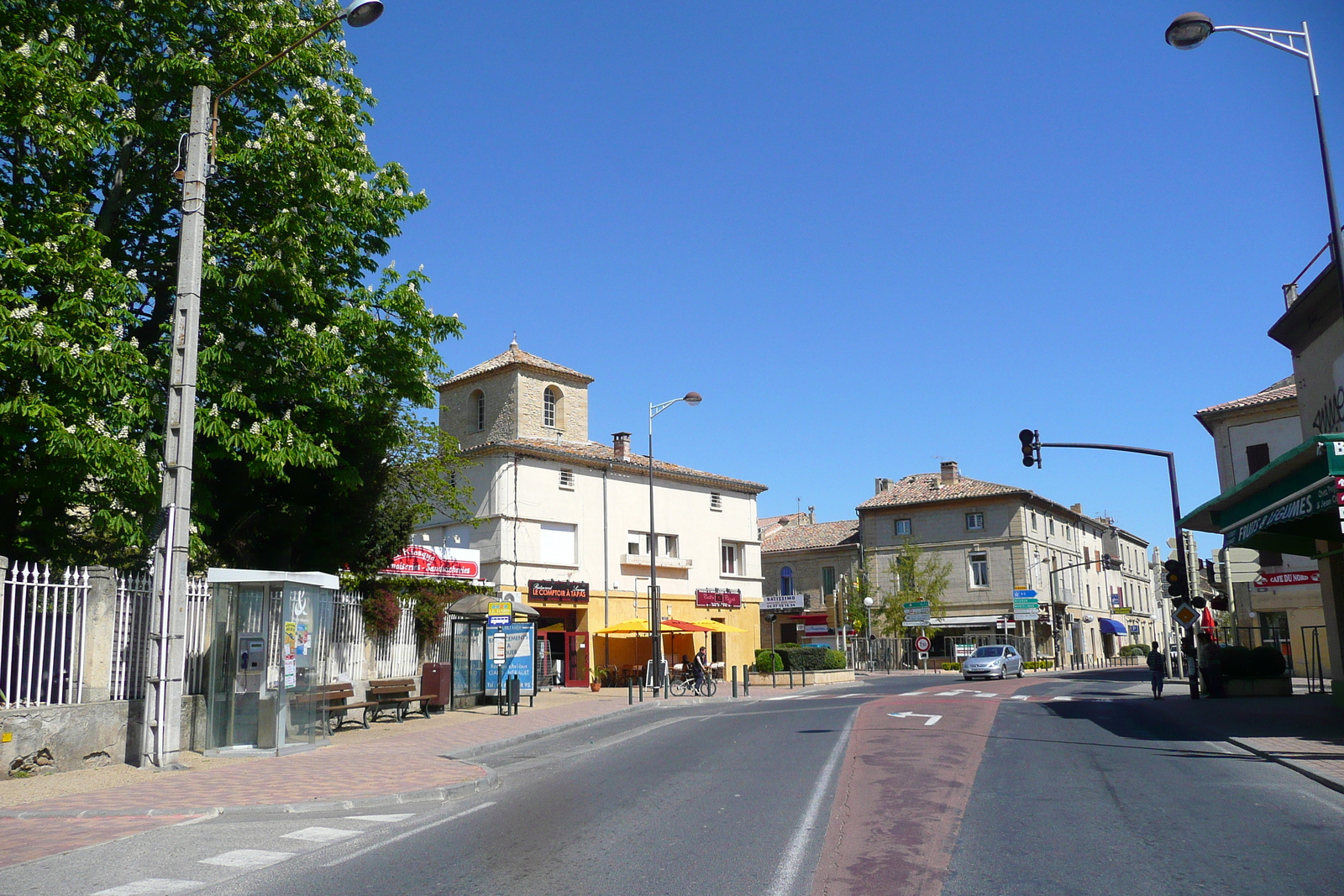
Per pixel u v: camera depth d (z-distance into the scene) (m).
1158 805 9.75
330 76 20.09
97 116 16.27
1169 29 13.80
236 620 16.12
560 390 41.88
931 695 28.62
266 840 9.27
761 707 27.22
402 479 29.50
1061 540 67.94
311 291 17.75
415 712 24.08
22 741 12.73
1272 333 21.31
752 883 7.05
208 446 17.55
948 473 64.62
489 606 25.50
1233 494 17.39
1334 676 19.97
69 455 14.08
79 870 8.05
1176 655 39.97
